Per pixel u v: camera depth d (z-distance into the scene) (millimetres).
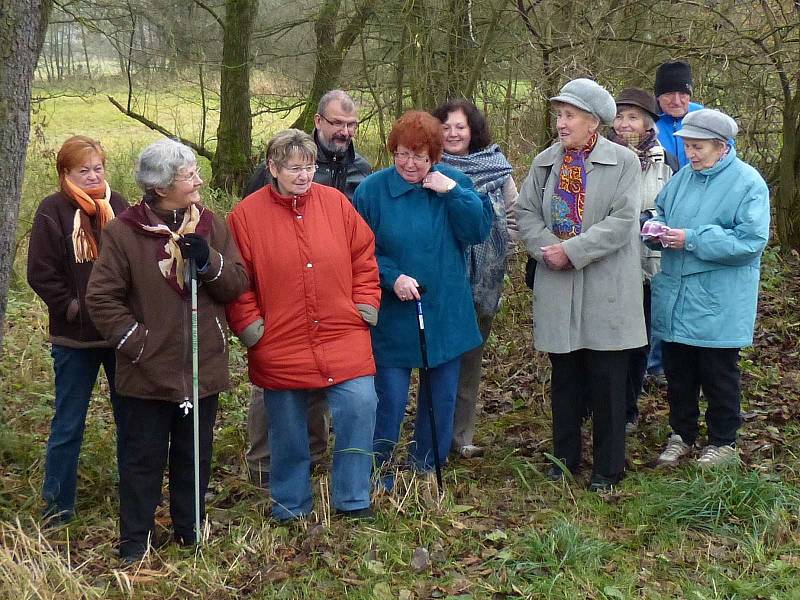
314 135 4559
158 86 11617
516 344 6680
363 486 4047
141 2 10758
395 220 4215
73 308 3900
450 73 9156
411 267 4211
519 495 4383
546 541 3789
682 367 4730
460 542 3848
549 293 4418
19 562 3449
